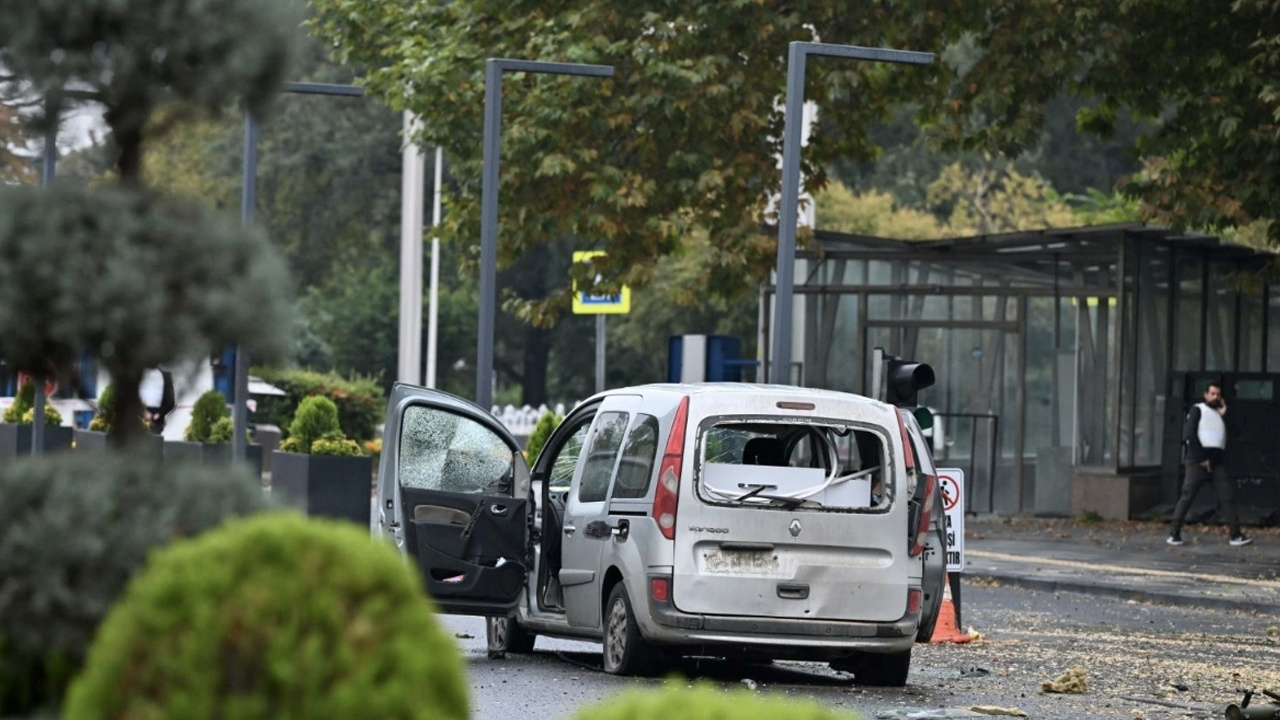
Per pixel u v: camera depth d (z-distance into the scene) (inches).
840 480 1530.5
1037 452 3900.1
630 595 1515.7
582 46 3174.2
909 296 3976.4
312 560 489.1
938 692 1530.5
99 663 482.9
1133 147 3191.4
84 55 638.5
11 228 600.4
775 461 1593.3
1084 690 1547.7
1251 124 3016.7
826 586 1504.7
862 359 3986.2
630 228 3299.7
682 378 3435.0
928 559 1684.3
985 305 3937.0
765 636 1491.1
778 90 3314.5
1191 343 3907.5
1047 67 3245.6
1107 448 3828.7
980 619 2258.9
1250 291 3447.3
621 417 1610.5
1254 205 3046.3
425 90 3294.8
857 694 1499.8
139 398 645.9
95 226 610.9
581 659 1737.2
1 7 629.9
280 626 479.2
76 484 596.7
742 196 3346.5
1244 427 3688.5
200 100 655.1
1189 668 1744.6
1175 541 3260.3
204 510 607.2
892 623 1517.0
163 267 610.9
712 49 3267.7
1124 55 3277.6
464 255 3528.5
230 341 620.7
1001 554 3085.6
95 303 599.2
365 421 5580.7
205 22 642.2
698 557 1491.1
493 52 3319.4
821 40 3339.1
